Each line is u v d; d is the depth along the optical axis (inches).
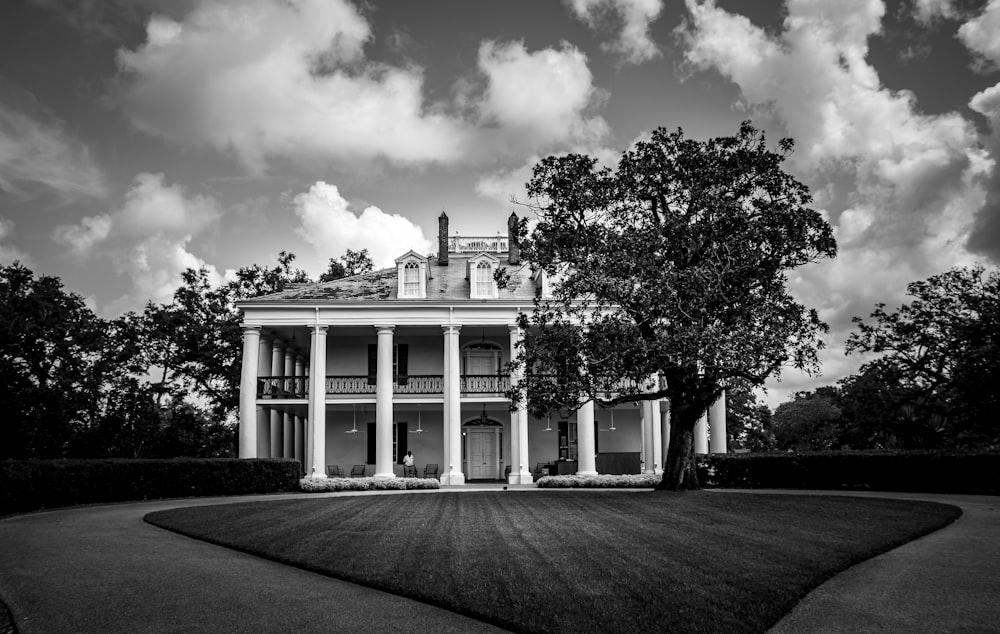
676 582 421.4
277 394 1494.8
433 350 1614.2
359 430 1598.2
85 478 1039.0
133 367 1759.4
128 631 363.6
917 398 1512.1
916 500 874.1
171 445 1893.5
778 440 2859.3
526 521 701.3
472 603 389.1
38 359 1528.1
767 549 527.8
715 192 1006.4
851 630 356.5
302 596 425.1
